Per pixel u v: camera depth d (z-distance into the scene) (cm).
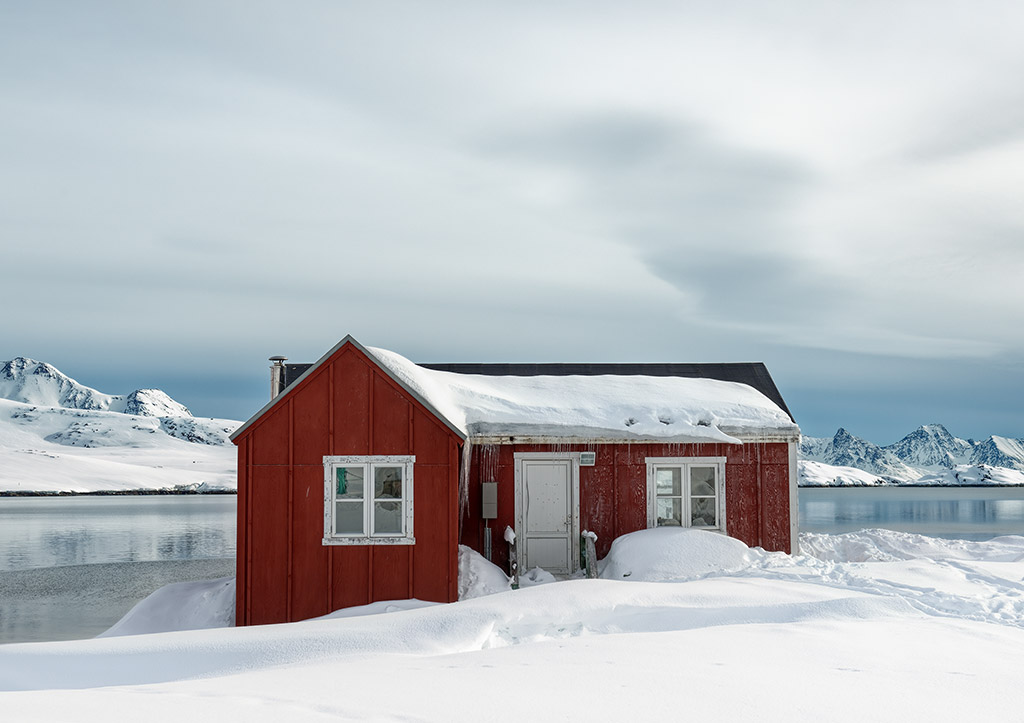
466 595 1519
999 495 14925
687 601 1153
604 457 1830
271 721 563
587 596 1148
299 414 1506
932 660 808
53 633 1733
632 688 676
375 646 921
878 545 2180
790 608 1093
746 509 1847
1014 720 600
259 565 1478
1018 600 1214
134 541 4403
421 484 1499
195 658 892
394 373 1513
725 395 2088
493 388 2039
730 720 582
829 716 597
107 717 573
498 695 651
